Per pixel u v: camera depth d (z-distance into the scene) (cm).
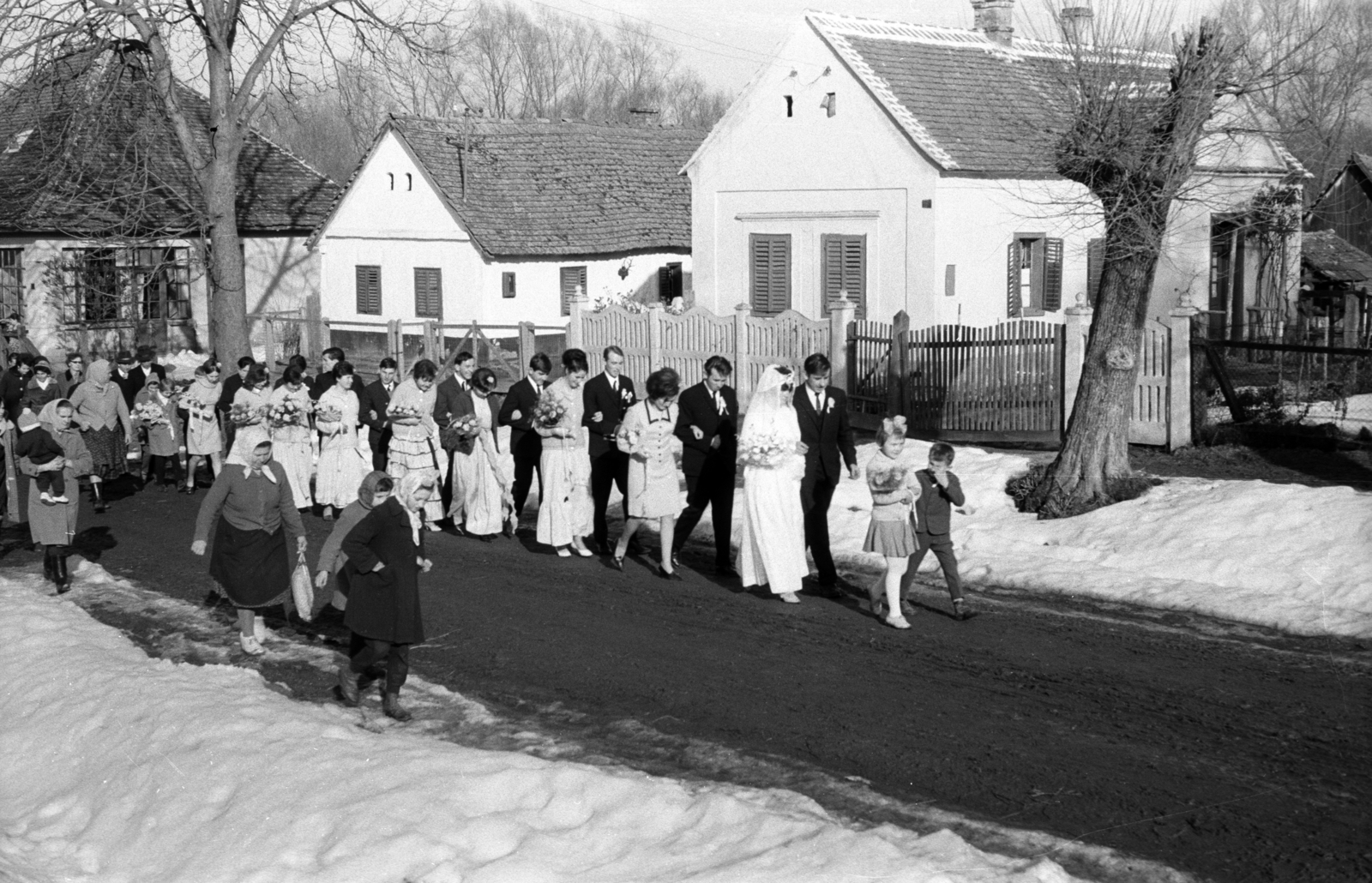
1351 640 1076
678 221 4088
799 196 2870
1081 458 1519
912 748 888
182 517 1811
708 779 857
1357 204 3966
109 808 893
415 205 3866
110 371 2120
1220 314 2583
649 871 727
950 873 698
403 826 782
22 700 1086
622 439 1359
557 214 3891
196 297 3875
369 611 989
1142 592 1216
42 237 3625
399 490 1041
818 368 1267
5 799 952
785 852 723
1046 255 2830
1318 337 2617
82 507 1895
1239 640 1091
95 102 2677
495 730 962
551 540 1456
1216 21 1462
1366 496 1326
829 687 1013
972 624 1159
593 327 2738
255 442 1162
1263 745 871
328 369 1862
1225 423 1731
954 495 1157
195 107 4228
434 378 1597
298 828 805
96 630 1254
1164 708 941
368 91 2777
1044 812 786
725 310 3031
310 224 4278
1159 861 722
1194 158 1484
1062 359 1888
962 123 2762
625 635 1170
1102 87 1512
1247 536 1305
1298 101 2947
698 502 1375
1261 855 725
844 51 2758
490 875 728
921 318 2683
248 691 1050
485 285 3697
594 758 901
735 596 1285
